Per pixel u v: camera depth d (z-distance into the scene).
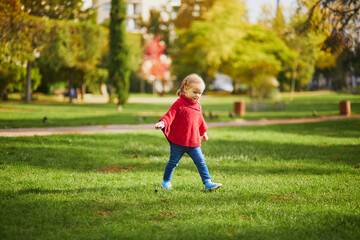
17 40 14.51
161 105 35.50
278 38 40.06
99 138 10.41
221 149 8.71
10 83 34.12
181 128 4.68
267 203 4.14
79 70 40.25
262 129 14.30
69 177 5.47
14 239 2.97
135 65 43.91
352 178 5.50
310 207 3.97
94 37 28.31
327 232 3.21
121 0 27.86
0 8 12.85
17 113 20.56
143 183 5.18
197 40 40.41
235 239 3.04
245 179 5.53
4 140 8.77
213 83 63.59
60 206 3.91
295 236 3.11
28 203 3.98
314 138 11.12
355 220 3.53
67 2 16.53
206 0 46.12
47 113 21.86
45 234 3.10
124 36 27.98
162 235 3.09
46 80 43.53
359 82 62.84
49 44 17.36
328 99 42.69
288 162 7.05
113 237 3.04
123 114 23.23
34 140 9.16
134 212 3.76
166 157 7.54
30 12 14.88
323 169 6.28
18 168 5.94
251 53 39.62
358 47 15.02
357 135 11.95
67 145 8.77
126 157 7.60
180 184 5.13
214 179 5.52
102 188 4.83
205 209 3.90
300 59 39.94
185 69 44.69
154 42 58.81
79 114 22.20
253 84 39.97
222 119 19.92
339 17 13.89
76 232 3.17
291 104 35.56
